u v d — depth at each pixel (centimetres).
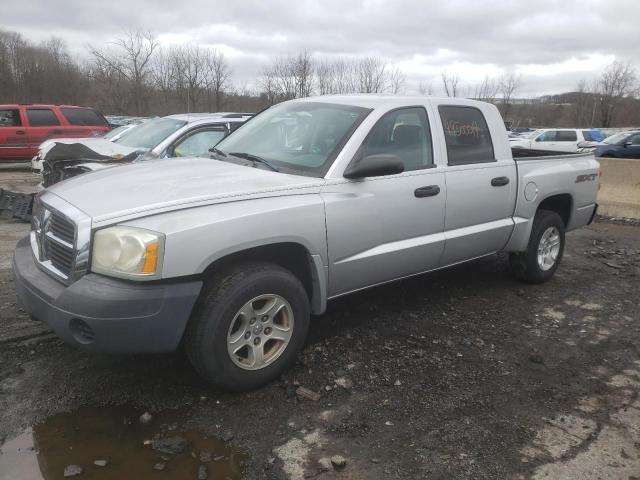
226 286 313
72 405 317
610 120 6419
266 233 323
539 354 403
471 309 489
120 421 304
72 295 286
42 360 366
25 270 331
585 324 467
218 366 315
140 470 265
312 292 369
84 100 6281
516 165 506
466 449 289
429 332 434
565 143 2331
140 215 295
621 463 282
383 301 499
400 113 422
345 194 368
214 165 393
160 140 750
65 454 275
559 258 580
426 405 329
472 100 495
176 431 296
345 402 329
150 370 359
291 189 346
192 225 296
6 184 1238
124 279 285
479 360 390
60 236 316
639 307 513
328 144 388
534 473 272
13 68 6512
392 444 291
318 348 398
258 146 427
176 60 4928
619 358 404
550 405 335
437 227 436
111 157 705
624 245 791
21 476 259
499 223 495
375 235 388
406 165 417
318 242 352
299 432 299
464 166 455
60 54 6631
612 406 337
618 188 1023
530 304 510
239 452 281
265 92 4441
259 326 332
